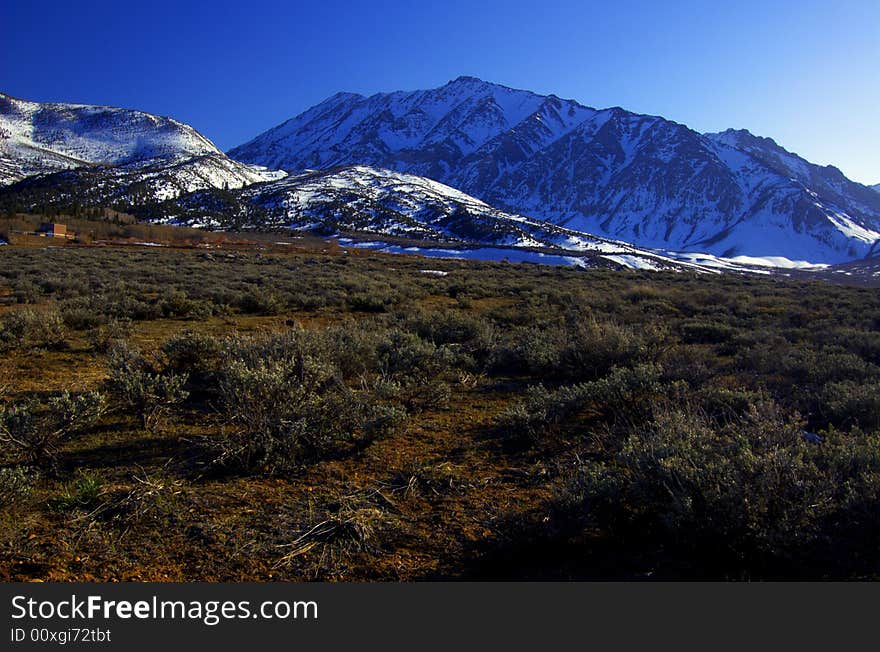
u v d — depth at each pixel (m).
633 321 15.69
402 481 4.95
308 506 4.41
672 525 3.66
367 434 5.71
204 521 4.14
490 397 7.91
